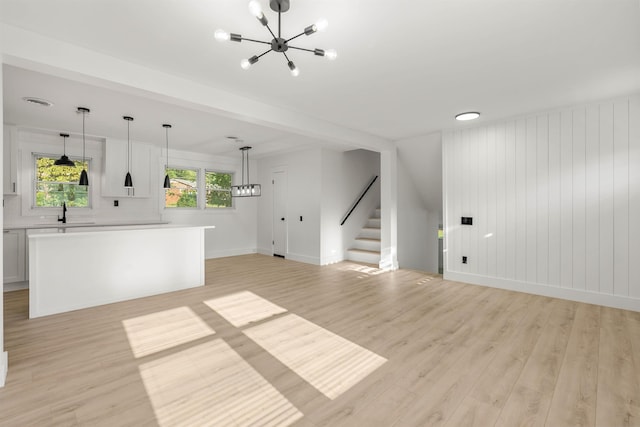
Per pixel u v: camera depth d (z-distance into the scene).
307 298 3.73
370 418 1.63
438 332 2.73
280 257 6.74
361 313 3.21
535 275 3.85
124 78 2.45
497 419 1.62
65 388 1.89
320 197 5.91
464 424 1.58
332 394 1.85
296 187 6.37
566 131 3.58
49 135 4.78
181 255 4.12
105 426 1.57
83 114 3.83
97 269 3.45
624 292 3.27
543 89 3.04
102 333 2.70
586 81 2.85
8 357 2.27
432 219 6.78
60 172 4.93
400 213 5.66
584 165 3.47
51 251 3.16
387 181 5.33
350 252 6.39
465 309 3.32
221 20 1.94
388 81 2.85
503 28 2.01
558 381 1.96
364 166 6.89
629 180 3.22
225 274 5.06
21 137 4.54
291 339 2.59
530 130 3.83
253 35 2.11
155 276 3.88
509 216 4.03
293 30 2.04
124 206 5.49
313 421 1.61
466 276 4.45
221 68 2.60
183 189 6.32
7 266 4.06
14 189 4.26
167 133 4.82
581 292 3.52
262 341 2.55
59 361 2.21
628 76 2.75
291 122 3.70
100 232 3.40
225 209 6.87
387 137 5.05
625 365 2.13
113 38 2.14
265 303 3.54
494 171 4.14
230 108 3.12
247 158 6.65
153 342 2.53
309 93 3.14
